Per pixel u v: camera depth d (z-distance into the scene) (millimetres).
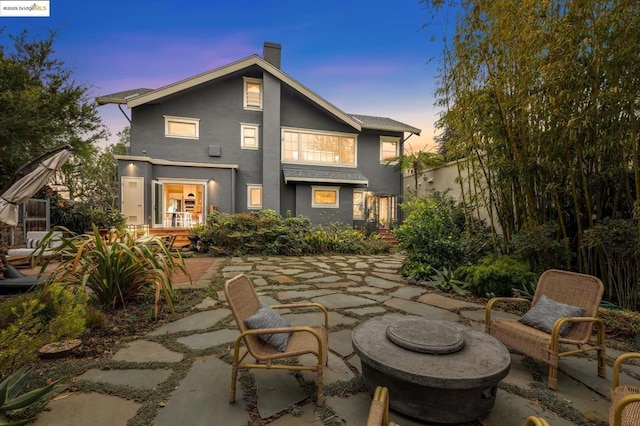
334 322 3406
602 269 3807
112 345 2682
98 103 10625
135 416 1751
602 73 3252
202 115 11859
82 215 9773
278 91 12281
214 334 2959
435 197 8406
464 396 1704
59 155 4105
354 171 13703
